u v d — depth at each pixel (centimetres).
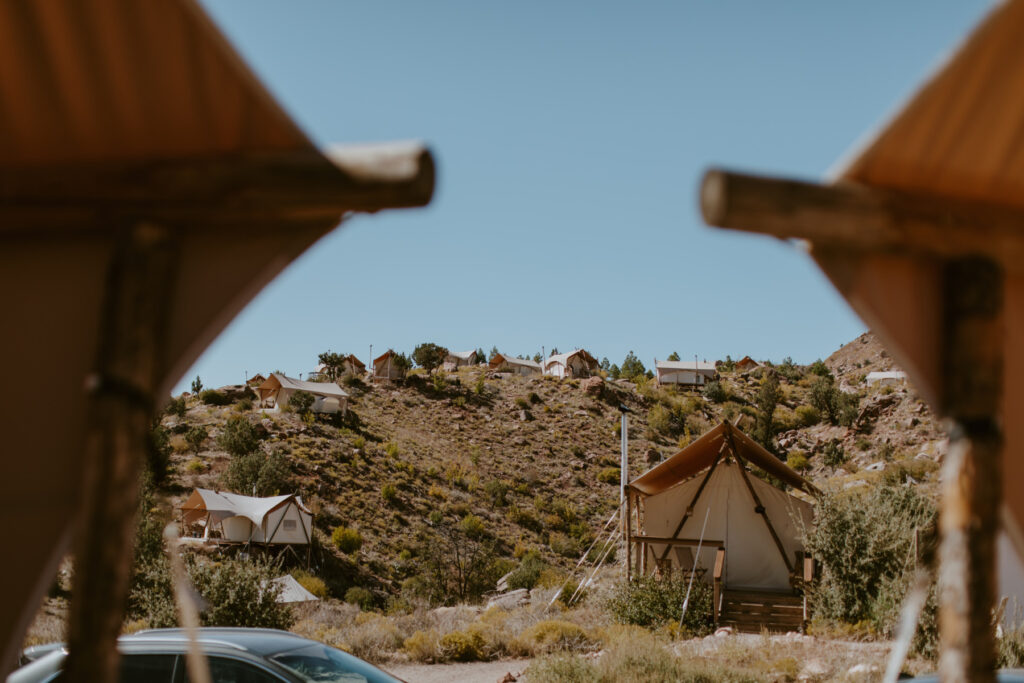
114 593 215
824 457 5766
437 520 4431
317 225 242
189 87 225
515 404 7144
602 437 6594
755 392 8344
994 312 242
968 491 233
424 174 227
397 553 3925
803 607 1827
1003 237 244
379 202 228
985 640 226
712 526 2150
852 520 1691
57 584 2183
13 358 241
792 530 2123
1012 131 231
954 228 240
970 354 239
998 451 236
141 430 228
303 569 3403
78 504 220
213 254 242
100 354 229
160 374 234
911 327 243
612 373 10088
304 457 4891
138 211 238
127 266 232
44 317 244
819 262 239
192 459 4678
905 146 232
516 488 5275
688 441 6738
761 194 221
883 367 9112
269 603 1748
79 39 217
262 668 572
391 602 3014
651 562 2152
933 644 1248
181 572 304
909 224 237
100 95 229
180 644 584
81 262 246
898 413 6294
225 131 236
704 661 1332
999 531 234
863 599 1639
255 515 3488
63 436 237
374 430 6056
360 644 1777
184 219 238
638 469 5947
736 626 1850
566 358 8481
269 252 241
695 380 8594
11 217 240
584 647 1688
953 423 239
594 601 2183
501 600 2567
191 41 215
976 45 215
